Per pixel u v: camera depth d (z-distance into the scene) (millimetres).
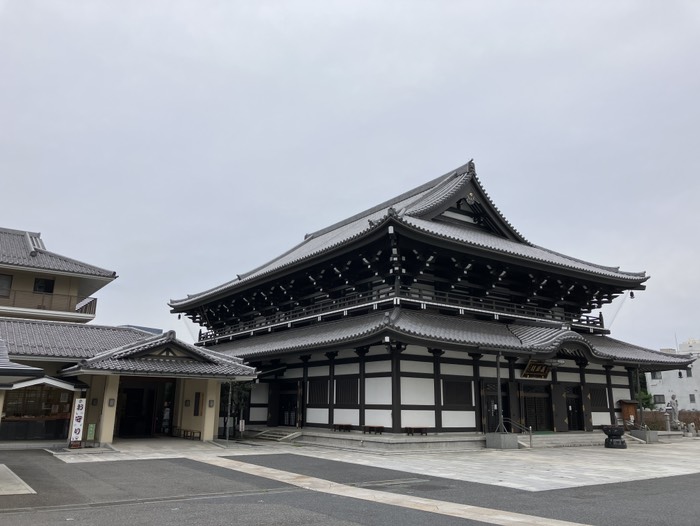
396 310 27219
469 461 20859
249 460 20172
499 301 33219
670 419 43875
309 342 29266
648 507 12125
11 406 23250
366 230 27391
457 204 34875
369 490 13961
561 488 14664
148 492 13250
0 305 34594
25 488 13344
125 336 28922
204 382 27375
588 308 39125
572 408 33438
